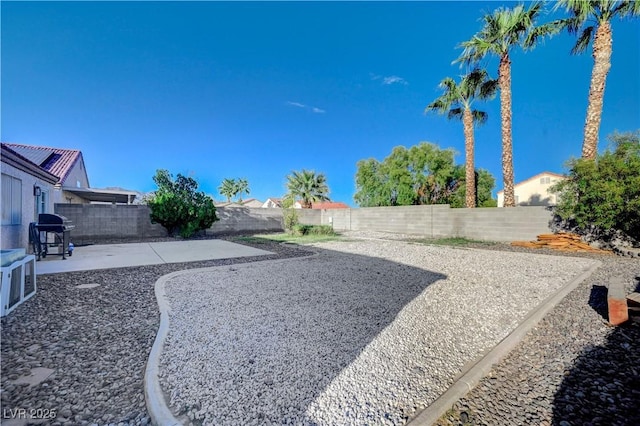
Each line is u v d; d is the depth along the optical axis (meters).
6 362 2.31
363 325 3.21
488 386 2.17
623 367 2.38
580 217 8.43
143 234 13.34
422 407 1.89
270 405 1.86
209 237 13.69
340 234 15.33
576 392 2.07
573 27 9.44
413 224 15.30
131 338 2.80
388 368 2.35
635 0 8.10
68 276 5.25
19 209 7.09
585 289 4.67
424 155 17.88
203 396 1.93
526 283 5.01
